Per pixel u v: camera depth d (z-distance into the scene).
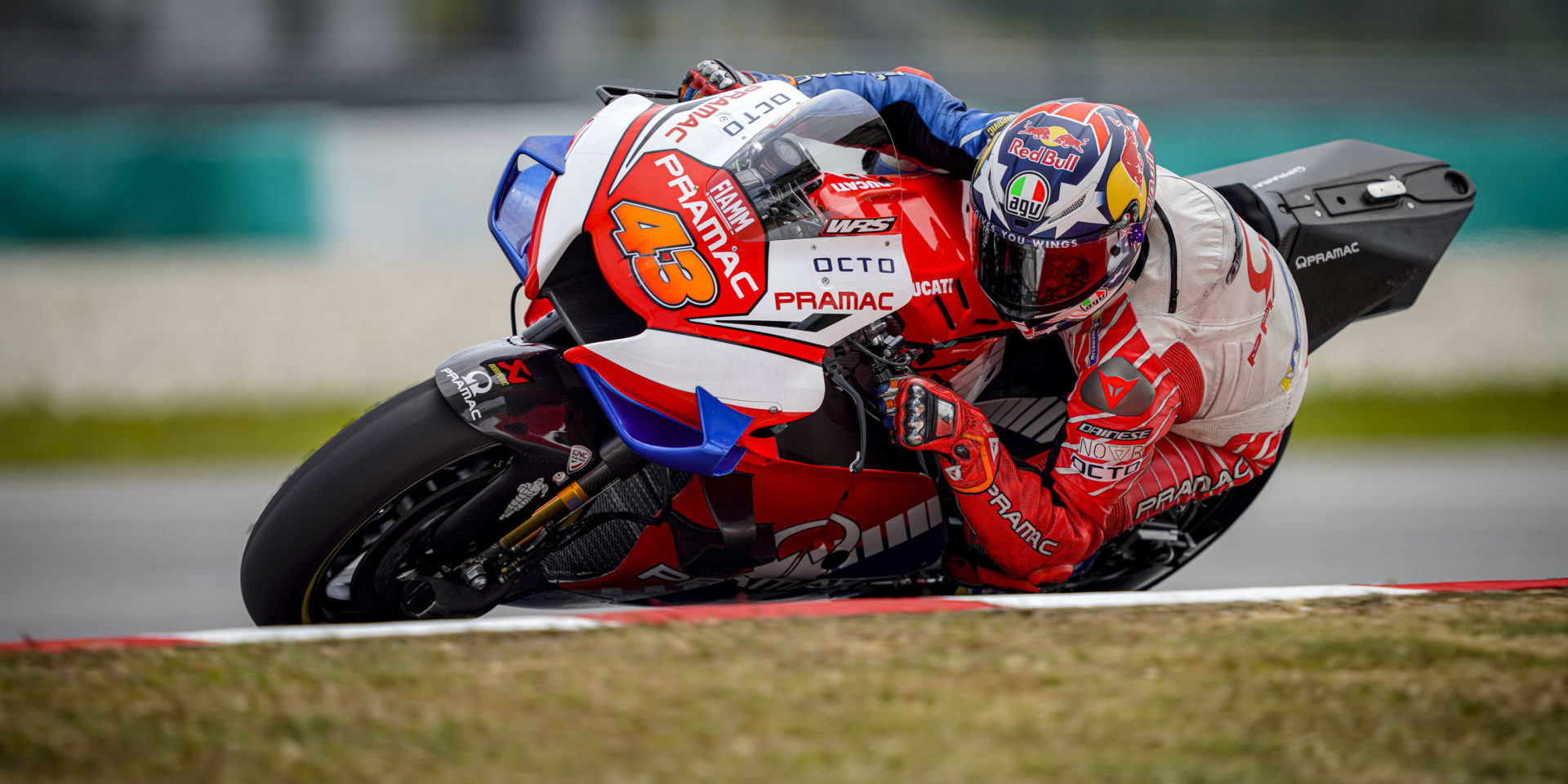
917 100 12.02
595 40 98.12
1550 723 8.45
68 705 8.29
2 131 64.31
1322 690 8.86
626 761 7.54
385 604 10.99
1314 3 109.31
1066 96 83.19
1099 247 10.87
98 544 21.78
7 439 33.34
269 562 10.45
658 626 9.88
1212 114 76.69
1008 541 11.72
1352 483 28.41
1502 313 51.09
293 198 59.41
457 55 88.75
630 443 10.26
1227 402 12.23
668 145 10.94
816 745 7.79
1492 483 28.44
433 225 59.59
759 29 102.94
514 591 11.84
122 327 45.81
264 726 7.98
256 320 46.75
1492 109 77.81
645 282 10.51
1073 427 11.60
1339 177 14.81
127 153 59.28
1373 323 50.22
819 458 11.37
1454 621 10.54
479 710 8.23
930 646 9.52
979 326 11.66
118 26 91.50
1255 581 19.30
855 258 10.97
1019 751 7.77
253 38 93.00
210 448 32.44
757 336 10.59
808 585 12.48
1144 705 8.52
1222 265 11.78
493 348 10.97
